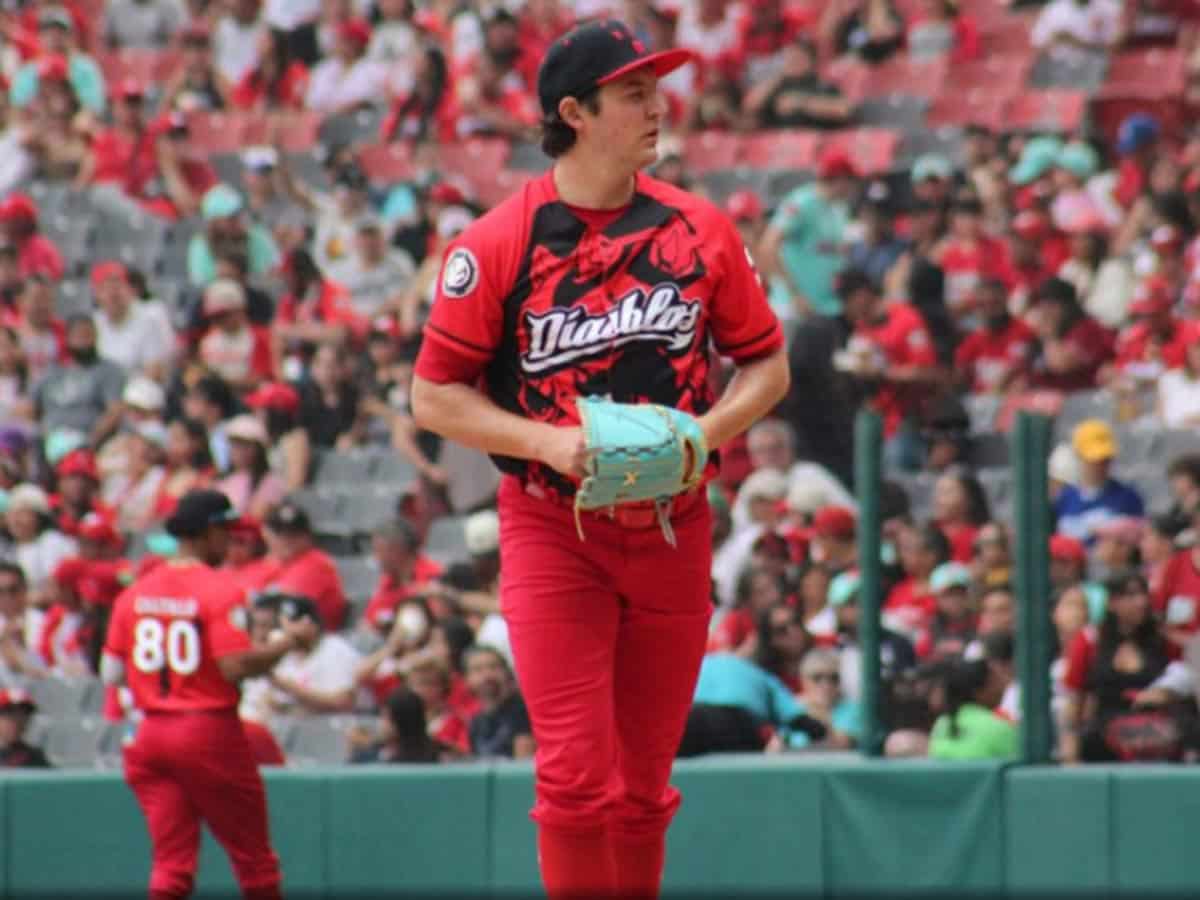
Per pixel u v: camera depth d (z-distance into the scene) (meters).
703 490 14.63
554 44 13.88
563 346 13.98
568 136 13.85
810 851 22.66
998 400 38.81
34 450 42.81
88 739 32.97
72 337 44.62
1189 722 22.59
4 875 25.27
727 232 14.24
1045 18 55.03
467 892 23.48
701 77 54.28
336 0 57.69
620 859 15.40
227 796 23.58
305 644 23.89
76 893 25.12
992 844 21.95
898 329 39.38
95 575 35.28
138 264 51.50
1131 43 54.34
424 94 54.12
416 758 25.95
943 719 23.11
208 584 23.61
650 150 13.84
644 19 55.00
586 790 14.17
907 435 35.22
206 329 44.97
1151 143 47.12
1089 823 21.53
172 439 39.75
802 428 34.75
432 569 34.28
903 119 53.19
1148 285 39.94
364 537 39.19
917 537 25.84
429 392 14.20
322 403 41.41
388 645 30.77
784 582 26.53
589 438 13.39
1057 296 39.91
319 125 56.00
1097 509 29.75
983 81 54.50
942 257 43.59
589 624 14.27
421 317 44.22
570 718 14.20
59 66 55.44
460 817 23.59
